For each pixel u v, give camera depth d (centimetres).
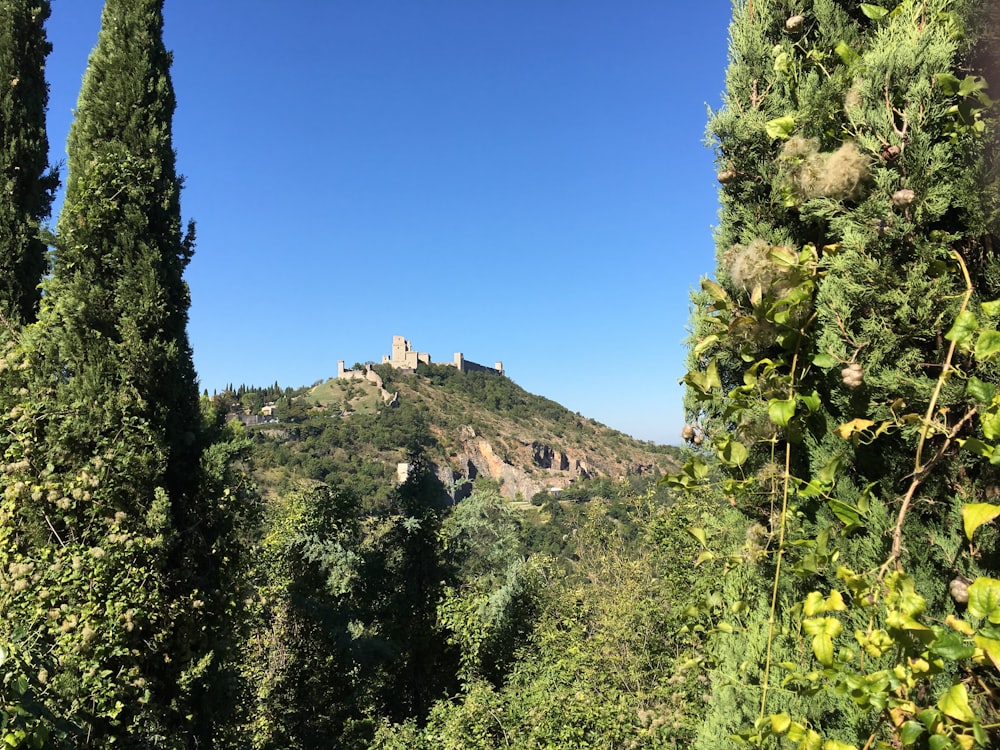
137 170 609
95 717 485
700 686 485
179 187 659
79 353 565
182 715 586
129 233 595
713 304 203
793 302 171
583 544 1847
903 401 153
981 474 155
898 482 171
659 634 1133
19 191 685
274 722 1234
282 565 1388
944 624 152
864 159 166
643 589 1366
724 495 213
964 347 133
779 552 168
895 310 163
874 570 146
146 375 584
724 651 225
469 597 1320
